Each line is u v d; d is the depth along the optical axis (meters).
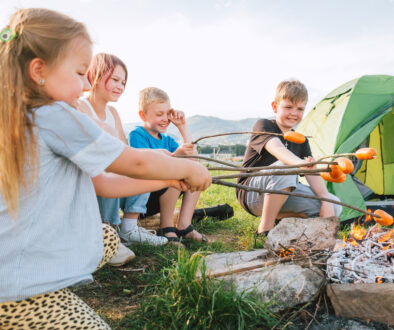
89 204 1.42
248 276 2.11
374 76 5.50
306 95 3.38
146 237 3.04
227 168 1.93
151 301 2.01
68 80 1.34
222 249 3.15
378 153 6.04
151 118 3.41
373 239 2.39
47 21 1.29
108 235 1.83
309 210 3.50
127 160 1.44
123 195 1.71
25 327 1.32
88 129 1.34
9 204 1.24
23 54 1.27
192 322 1.83
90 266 1.40
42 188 1.29
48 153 1.31
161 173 1.54
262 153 3.48
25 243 1.26
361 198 4.19
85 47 1.36
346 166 1.74
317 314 1.95
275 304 1.96
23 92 1.25
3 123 1.24
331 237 2.40
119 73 2.94
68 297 1.41
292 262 2.28
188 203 3.43
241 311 1.82
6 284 1.25
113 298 2.19
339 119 4.90
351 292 1.90
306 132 5.69
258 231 3.41
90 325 1.39
